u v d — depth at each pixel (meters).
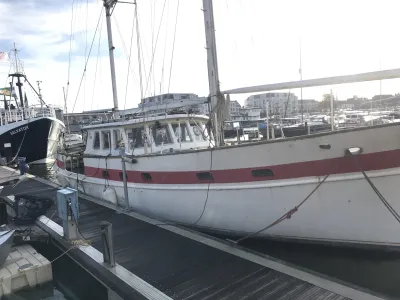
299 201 5.28
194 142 8.52
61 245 6.58
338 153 4.81
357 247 5.14
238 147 5.63
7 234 5.67
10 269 5.63
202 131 8.77
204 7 6.44
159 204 7.27
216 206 6.23
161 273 4.94
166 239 6.20
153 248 5.83
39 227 7.83
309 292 4.18
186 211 6.79
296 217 5.39
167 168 6.86
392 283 4.95
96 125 9.02
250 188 5.68
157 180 7.14
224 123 6.73
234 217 6.08
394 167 4.54
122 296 4.60
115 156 8.31
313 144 4.95
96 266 5.31
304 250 5.63
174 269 5.05
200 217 6.60
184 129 8.45
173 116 8.03
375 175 4.66
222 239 6.12
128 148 8.25
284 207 5.45
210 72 6.47
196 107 8.20
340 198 4.97
